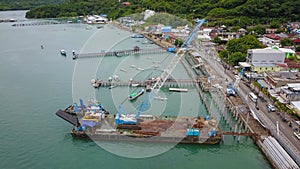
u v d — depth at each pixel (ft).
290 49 257.14
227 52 262.06
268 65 216.54
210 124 144.87
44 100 186.19
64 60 294.66
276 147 118.93
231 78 210.18
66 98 188.55
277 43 294.46
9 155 126.00
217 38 313.53
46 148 131.54
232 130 145.79
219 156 125.90
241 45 261.65
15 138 139.64
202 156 125.80
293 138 125.08
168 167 118.01
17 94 197.47
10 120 158.30
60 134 143.43
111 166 117.80
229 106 168.35
